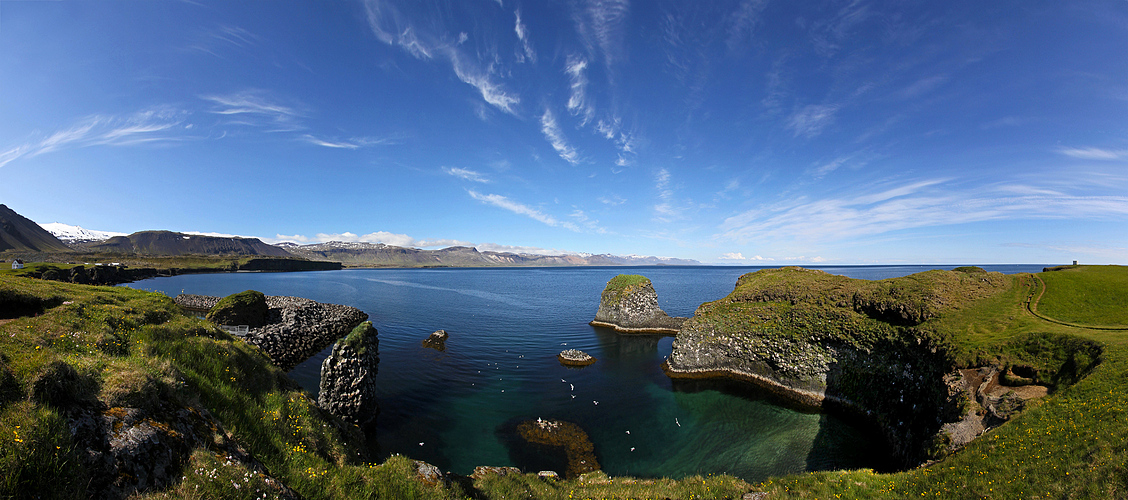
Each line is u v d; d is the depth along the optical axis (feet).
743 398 115.34
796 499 54.44
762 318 134.21
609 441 89.81
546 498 54.29
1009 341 80.59
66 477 22.57
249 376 54.90
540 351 163.02
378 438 84.58
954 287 111.65
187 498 25.16
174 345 51.44
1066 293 98.99
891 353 100.89
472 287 517.14
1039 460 48.16
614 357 157.69
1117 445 43.19
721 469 80.33
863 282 133.59
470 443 85.40
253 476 29.71
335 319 204.44
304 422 50.65
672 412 105.50
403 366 132.98
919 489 53.62
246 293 167.32
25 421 22.97
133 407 28.91
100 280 447.42
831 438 93.15
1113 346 65.46
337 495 35.55
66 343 42.37
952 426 68.23
